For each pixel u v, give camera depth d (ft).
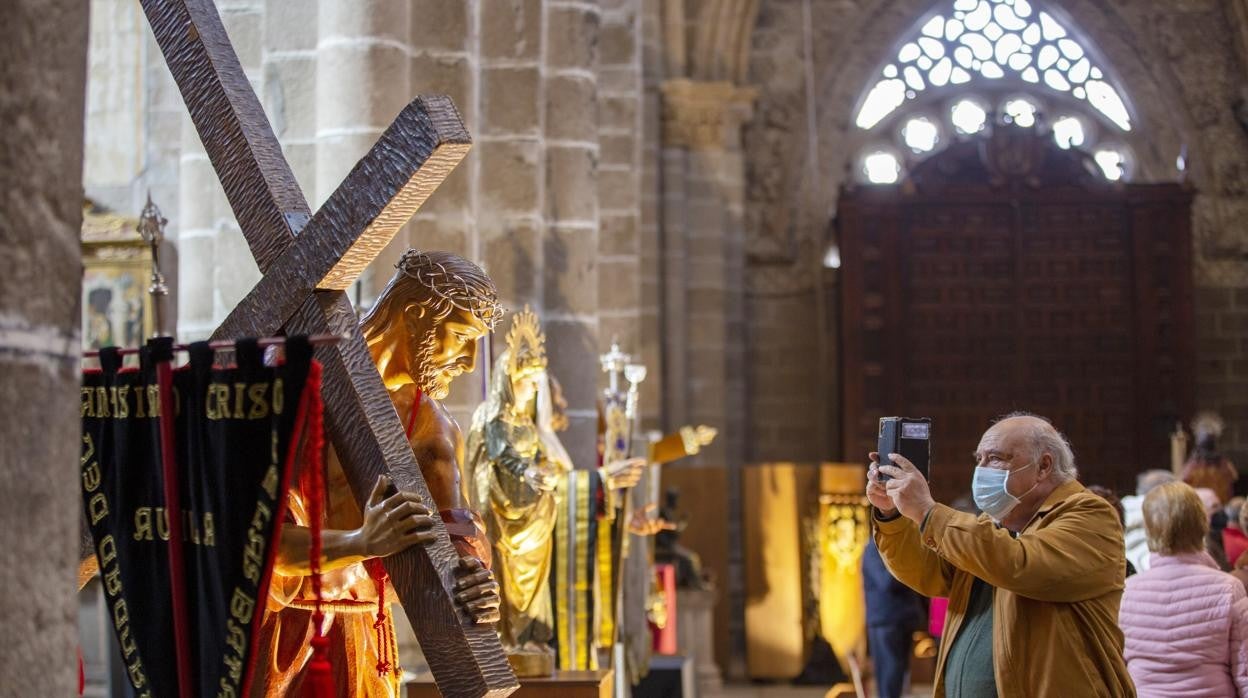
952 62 72.18
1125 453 63.31
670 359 64.18
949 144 65.57
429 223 24.38
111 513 10.20
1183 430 62.85
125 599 10.09
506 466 20.06
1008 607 13.67
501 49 26.96
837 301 66.13
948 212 64.44
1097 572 13.50
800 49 70.69
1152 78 70.74
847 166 67.97
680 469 56.90
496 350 26.32
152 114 34.65
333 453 11.16
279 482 9.11
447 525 11.37
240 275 23.57
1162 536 17.47
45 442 6.08
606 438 30.50
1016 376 63.77
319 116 22.08
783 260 69.26
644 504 30.58
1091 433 63.52
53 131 6.11
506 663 9.96
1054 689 13.37
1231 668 17.01
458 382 23.65
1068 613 13.55
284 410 9.12
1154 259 63.98
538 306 26.89
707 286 65.46
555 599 22.33
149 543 9.96
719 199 65.72
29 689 5.97
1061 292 64.08
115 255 33.99
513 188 26.76
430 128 9.91
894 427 14.35
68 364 6.24
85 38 6.34
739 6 66.49
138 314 33.88
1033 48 72.13
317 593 9.45
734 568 59.77
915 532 14.51
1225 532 25.38
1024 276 64.13
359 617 11.72
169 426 9.74
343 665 11.55
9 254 5.91
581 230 29.22
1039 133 64.75
